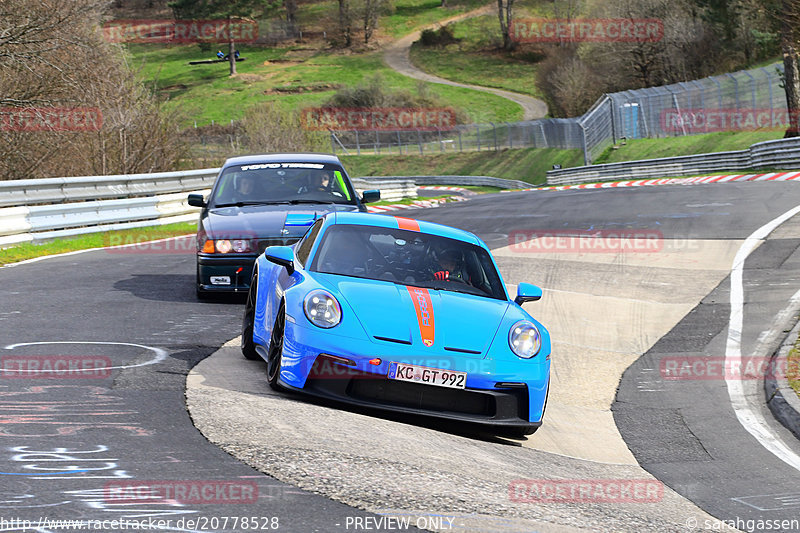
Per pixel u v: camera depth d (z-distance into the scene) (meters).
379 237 20.64
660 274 38.31
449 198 98.75
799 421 19.39
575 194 85.56
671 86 152.75
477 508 12.27
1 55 66.62
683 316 31.00
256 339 20.67
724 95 141.38
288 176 32.19
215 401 16.64
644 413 20.91
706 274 37.78
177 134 81.50
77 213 50.75
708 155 107.12
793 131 101.94
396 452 14.66
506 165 198.00
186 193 63.69
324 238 20.53
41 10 68.00
